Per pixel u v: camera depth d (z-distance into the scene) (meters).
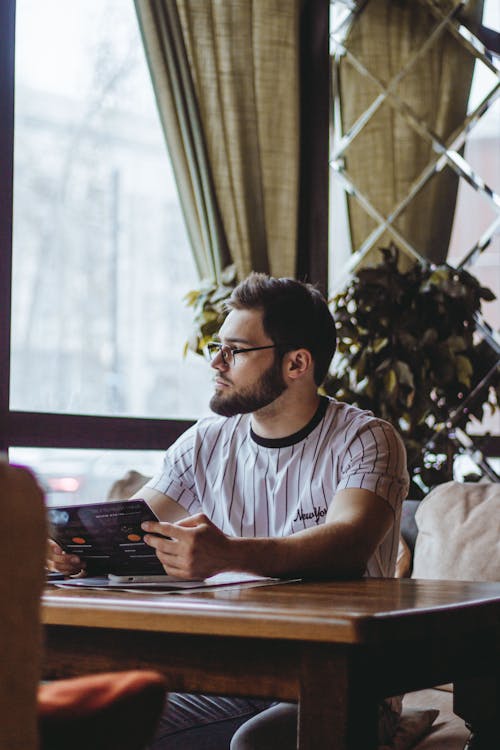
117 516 1.47
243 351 1.94
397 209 4.28
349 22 4.21
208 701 1.94
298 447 1.93
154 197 3.63
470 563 2.34
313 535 1.63
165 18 3.61
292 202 3.89
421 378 3.51
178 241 3.70
